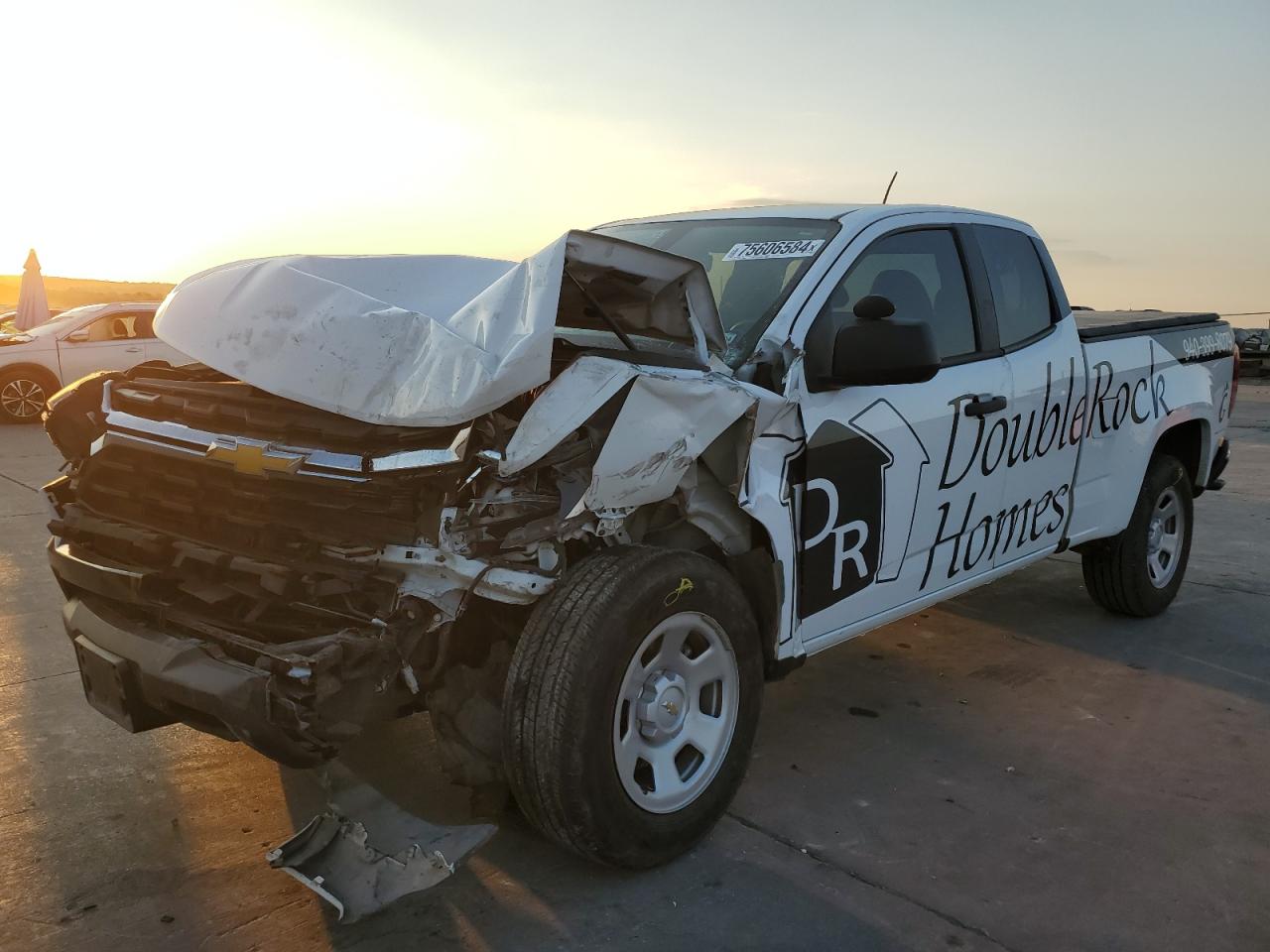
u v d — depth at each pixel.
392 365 2.54
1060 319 4.42
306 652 2.37
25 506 7.43
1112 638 5.02
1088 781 3.47
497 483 2.50
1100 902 2.75
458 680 2.73
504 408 2.56
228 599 2.64
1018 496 4.11
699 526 2.95
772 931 2.58
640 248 2.68
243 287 2.87
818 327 3.21
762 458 2.98
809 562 3.18
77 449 3.18
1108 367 4.56
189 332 2.81
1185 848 3.04
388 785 3.24
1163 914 2.70
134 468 2.93
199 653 2.47
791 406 2.99
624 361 2.68
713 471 2.88
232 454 2.64
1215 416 5.43
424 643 2.57
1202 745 3.80
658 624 2.68
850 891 2.77
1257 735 3.89
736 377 3.01
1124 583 5.08
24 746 3.49
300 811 3.10
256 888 2.70
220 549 2.69
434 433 2.48
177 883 2.71
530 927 2.57
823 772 3.50
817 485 3.15
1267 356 21.84
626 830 2.66
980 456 3.82
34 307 17.55
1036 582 6.03
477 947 2.49
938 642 4.92
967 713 4.05
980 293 3.98
